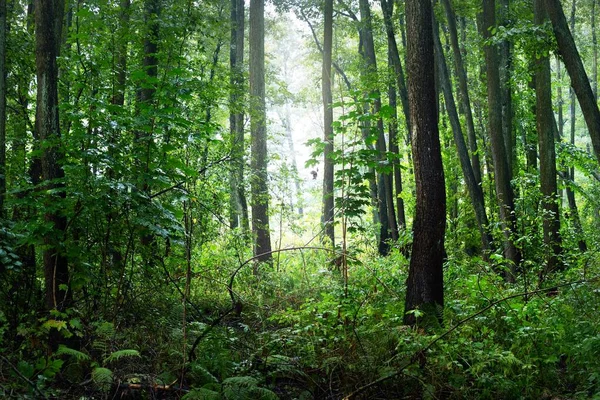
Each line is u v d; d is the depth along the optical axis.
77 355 4.59
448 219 16.45
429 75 7.09
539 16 10.46
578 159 16.98
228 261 12.13
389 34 16.88
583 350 5.75
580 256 9.52
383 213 18.81
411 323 6.82
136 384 4.79
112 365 5.14
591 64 28.20
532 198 10.99
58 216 5.58
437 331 6.25
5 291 5.73
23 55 8.30
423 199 7.04
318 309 7.04
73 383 4.77
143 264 6.79
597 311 6.98
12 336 5.36
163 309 6.85
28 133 8.74
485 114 17.19
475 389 5.11
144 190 6.57
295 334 6.46
